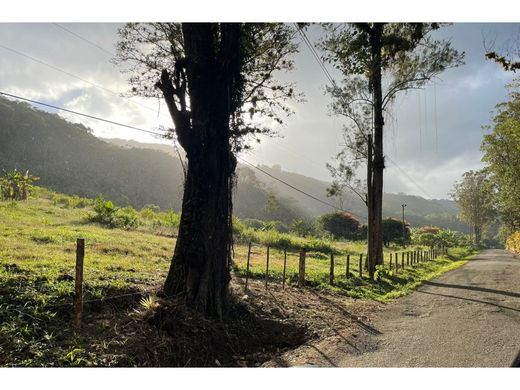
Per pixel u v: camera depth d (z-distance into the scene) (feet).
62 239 42.39
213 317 26.25
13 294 21.29
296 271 49.44
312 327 27.96
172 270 27.58
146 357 19.89
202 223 27.66
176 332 22.52
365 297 41.09
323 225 167.12
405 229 176.14
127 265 33.81
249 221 160.25
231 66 28.81
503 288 49.29
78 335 19.54
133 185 295.07
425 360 21.36
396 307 36.83
